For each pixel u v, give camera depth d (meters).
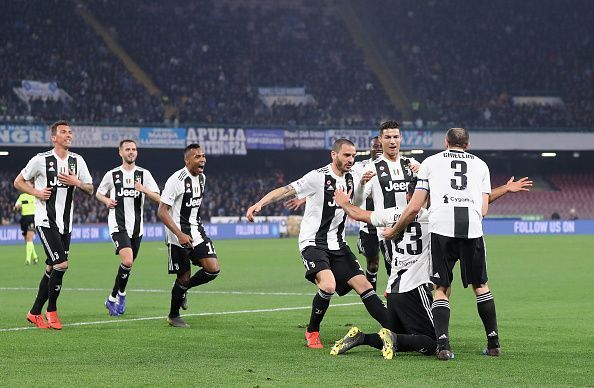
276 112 174.62
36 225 37.41
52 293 37.00
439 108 183.38
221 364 27.62
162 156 171.75
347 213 29.77
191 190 38.34
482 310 29.02
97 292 57.09
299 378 24.98
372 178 32.94
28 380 24.84
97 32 184.75
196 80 179.62
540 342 32.31
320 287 30.97
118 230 43.88
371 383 24.11
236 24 196.00
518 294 53.31
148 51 183.50
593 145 177.38
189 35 189.75
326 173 31.89
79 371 26.39
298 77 187.00
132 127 151.50
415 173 32.97
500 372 25.80
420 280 29.22
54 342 32.91
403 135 168.25
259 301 49.94
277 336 34.47
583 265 78.94
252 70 185.75
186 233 38.41
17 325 38.44
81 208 156.38
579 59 199.75
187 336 34.56
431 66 195.12
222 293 55.19
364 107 183.62
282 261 88.31
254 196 172.75
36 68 165.75
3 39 168.12
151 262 87.44
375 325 37.75
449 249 28.47
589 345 31.53
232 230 149.38
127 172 44.41
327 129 165.25
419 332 29.22
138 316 42.47
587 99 190.62
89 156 165.75
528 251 101.19
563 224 159.38
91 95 164.38
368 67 194.75
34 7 176.50
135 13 190.12
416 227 29.27
